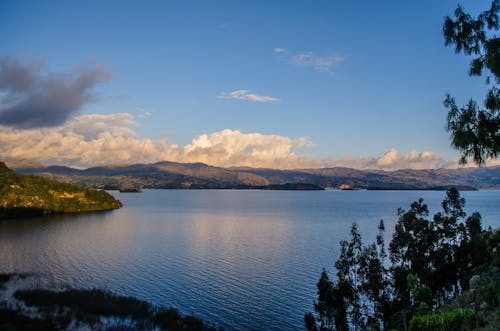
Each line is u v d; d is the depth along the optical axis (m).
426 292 21.30
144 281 68.19
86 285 65.38
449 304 22.98
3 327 41.75
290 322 49.84
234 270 76.25
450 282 48.97
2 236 128.75
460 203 52.00
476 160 12.90
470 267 48.78
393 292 46.28
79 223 174.12
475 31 12.85
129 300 54.97
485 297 19.97
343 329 42.25
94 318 47.44
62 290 61.22
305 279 69.25
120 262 84.25
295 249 100.56
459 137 12.62
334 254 93.06
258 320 50.41
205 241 116.19
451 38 13.29
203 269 77.19
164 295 60.25
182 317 49.62
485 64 12.38
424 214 50.44
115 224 169.38
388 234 126.44
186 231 142.75
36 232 139.75
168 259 87.56
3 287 61.62
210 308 54.62
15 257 90.12
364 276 47.56
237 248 102.81
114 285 65.62
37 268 78.19
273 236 127.00
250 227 155.88
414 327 18.45
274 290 62.78
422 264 45.44
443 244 50.06
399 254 49.50
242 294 60.75
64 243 112.50
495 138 12.43
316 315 51.62
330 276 70.12
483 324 17.08
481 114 12.73
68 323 45.38
